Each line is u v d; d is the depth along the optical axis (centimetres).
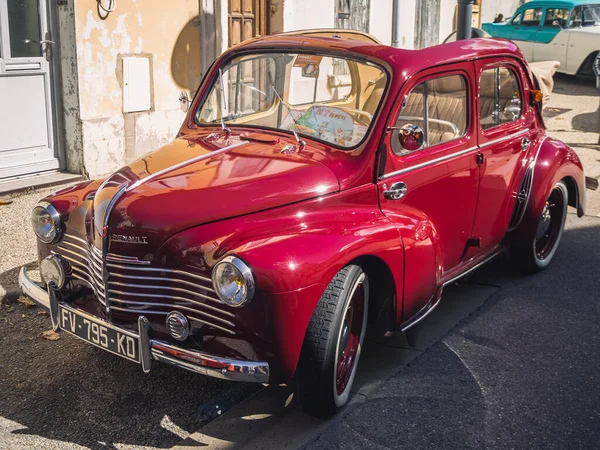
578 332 485
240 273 318
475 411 385
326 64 431
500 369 432
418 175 429
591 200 817
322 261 337
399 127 414
